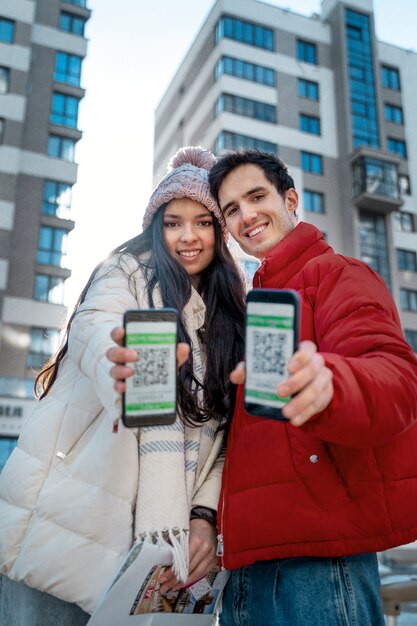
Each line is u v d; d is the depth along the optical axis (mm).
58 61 21172
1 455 16875
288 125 24875
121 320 1444
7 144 19172
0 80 19672
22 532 1558
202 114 25875
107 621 1362
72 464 1561
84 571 1446
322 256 1594
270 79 25234
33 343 18125
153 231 2020
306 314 1499
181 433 1595
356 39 27344
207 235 2061
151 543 1397
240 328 2029
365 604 1423
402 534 1337
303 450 1433
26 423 1757
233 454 1581
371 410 1068
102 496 1476
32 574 1468
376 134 26172
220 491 1681
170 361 1082
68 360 1813
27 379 17719
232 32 25156
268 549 1409
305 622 1385
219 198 2010
